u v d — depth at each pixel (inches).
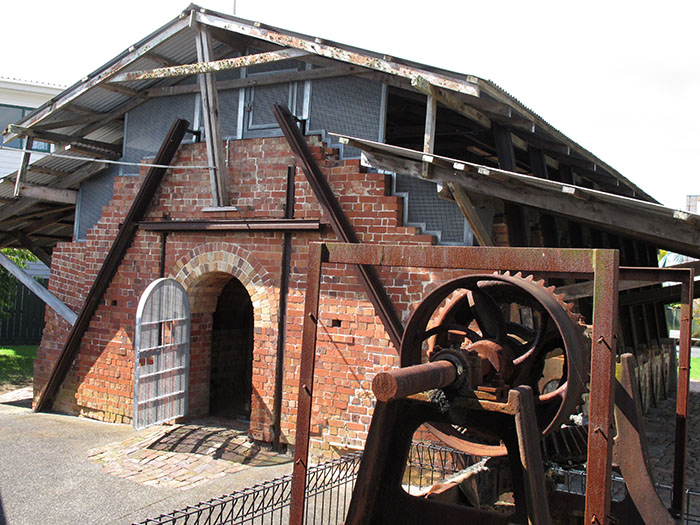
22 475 305.3
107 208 430.0
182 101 408.5
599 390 140.8
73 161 429.4
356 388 332.8
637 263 526.0
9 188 442.9
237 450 349.7
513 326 197.2
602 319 141.9
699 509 284.8
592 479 139.9
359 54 303.7
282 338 359.9
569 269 147.3
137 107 427.8
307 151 351.9
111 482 298.0
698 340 1035.9
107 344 419.8
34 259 797.9
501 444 205.9
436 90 283.0
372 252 169.6
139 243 411.5
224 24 342.3
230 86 384.8
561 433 241.3
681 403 210.7
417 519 174.9
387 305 325.1
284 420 353.7
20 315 792.3
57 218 541.3
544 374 235.5
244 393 478.3
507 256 155.3
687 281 208.4
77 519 255.3
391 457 179.3
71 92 392.5
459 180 278.7
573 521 212.7
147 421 345.4
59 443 360.8
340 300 339.3
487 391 162.4
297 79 362.9
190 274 392.2
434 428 196.9
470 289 189.2
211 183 379.6
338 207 343.0
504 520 167.5
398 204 331.3
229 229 373.4
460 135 435.5
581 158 396.2
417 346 192.2
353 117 346.9
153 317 349.4
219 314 460.4
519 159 461.4
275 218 363.3
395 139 465.4
